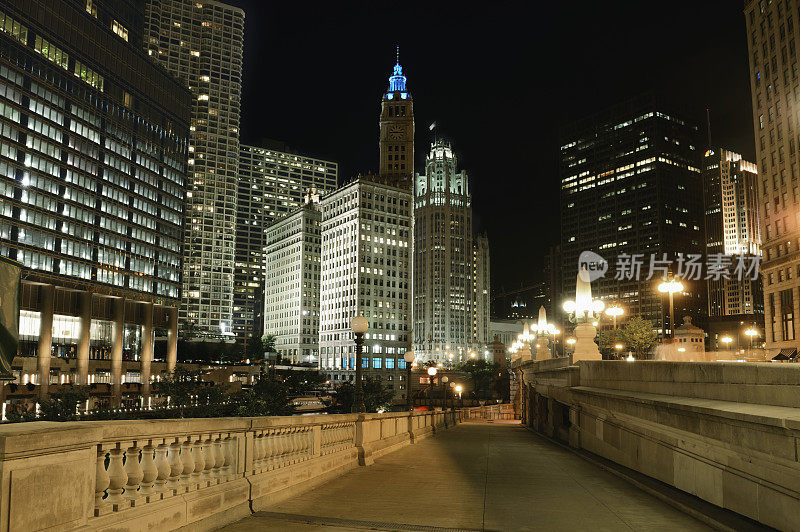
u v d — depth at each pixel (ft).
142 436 23.84
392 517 33.09
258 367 524.93
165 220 442.09
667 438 42.70
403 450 78.69
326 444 50.52
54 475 18.49
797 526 25.80
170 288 439.63
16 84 320.50
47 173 336.90
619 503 38.45
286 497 38.42
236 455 32.81
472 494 41.52
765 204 313.94
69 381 329.72
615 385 62.23
